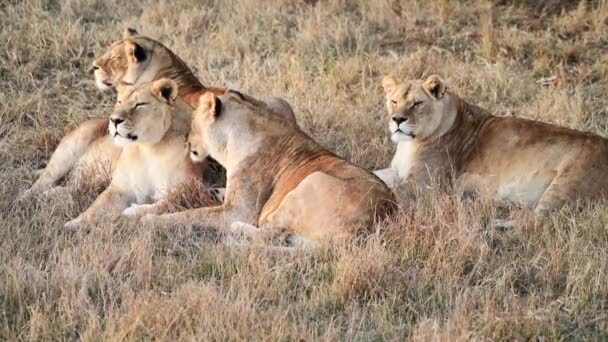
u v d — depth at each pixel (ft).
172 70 47.85
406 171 44.09
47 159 46.68
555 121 49.70
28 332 31.19
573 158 41.70
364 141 48.26
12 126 48.80
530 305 32.96
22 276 33.40
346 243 35.99
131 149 40.93
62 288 32.99
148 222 38.42
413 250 36.24
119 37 59.00
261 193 39.27
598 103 51.96
